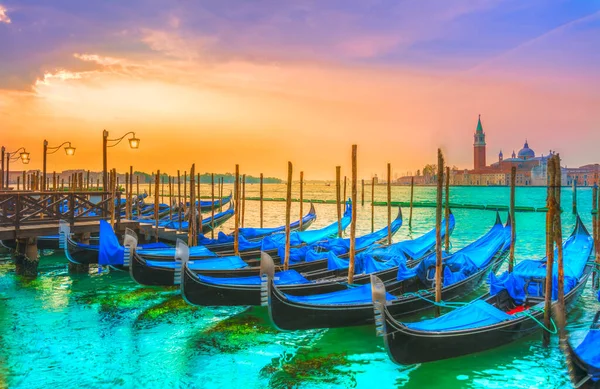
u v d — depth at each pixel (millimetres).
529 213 50156
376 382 9336
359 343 11125
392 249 17391
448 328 9672
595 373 7816
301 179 26938
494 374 9672
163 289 15617
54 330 11828
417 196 102812
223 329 12039
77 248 15805
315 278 14555
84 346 10852
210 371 9727
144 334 11664
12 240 18484
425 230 35531
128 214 25016
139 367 9836
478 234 33094
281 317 10586
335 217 47656
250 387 9109
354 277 13953
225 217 33438
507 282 12047
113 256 14516
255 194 116562
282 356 10469
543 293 12375
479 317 10242
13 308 13539
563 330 9906
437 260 12148
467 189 163625
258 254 19047
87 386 8977
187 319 12750
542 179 175125
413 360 9312
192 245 20234
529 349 10695
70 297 14734
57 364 9867
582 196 97875
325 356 10469
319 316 11062
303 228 31188
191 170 20594
